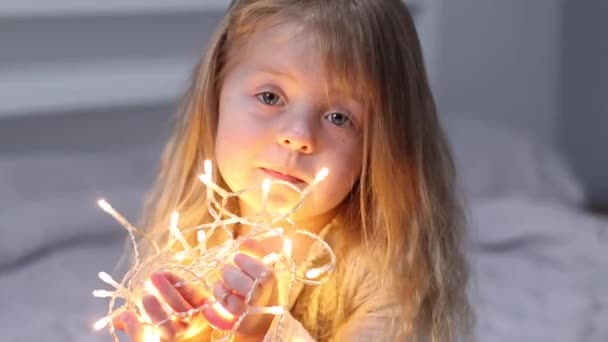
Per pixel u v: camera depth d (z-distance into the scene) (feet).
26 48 8.48
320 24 3.79
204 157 4.17
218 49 4.06
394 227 3.97
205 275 3.70
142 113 9.29
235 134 3.84
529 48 11.43
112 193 7.39
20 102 8.49
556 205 8.34
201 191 4.18
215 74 4.09
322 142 3.79
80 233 7.15
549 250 7.72
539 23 11.44
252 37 3.88
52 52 8.62
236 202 4.10
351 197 4.01
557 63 11.65
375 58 3.83
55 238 7.03
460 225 4.37
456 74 10.99
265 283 3.63
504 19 11.18
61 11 8.39
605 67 11.09
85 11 8.49
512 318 6.64
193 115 4.16
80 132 9.01
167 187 4.27
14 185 7.61
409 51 3.96
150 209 4.43
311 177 3.78
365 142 3.85
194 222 4.18
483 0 10.98
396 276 3.97
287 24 3.81
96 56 8.83
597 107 11.21
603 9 11.03
